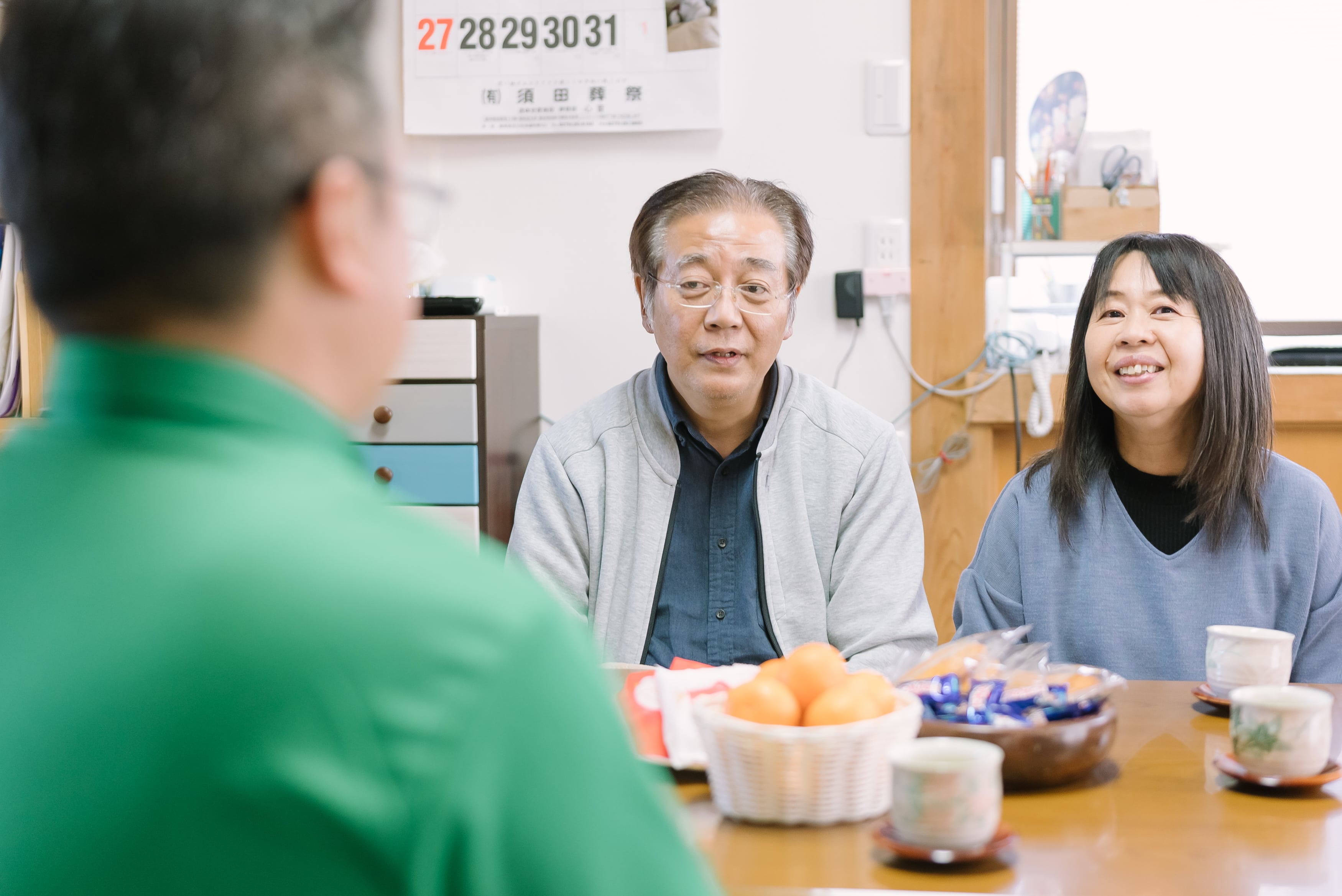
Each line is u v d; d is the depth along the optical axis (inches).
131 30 14.9
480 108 106.9
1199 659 59.1
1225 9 108.3
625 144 106.8
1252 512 58.7
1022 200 110.6
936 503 105.6
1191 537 60.9
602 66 105.7
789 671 36.7
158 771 13.9
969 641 42.9
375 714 14.1
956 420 105.6
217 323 15.8
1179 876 30.2
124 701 14.2
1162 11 109.0
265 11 15.3
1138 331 58.6
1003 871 30.6
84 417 16.2
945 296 105.0
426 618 14.5
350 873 14.0
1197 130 109.7
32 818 14.3
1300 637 58.4
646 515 63.8
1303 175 109.0
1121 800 35.8
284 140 15.3
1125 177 106.4
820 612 62.8
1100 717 36.9
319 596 14.5
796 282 65.4
